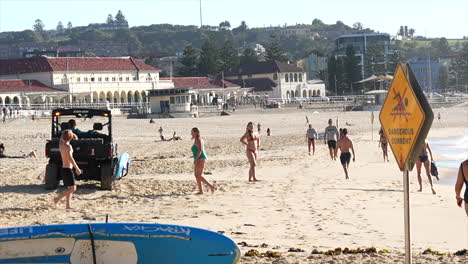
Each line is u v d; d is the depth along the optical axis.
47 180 21.48
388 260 11.13
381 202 19.28
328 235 14.27
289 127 85.50
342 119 98.19
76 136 21.22
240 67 177.25
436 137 65.88
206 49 195.25
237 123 90.94
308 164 33.31
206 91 147.88
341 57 197.12
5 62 135.88
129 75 143.12
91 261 7.27
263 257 11.33
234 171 30.11
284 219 16.25
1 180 24.95
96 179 21.73
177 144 54.81
